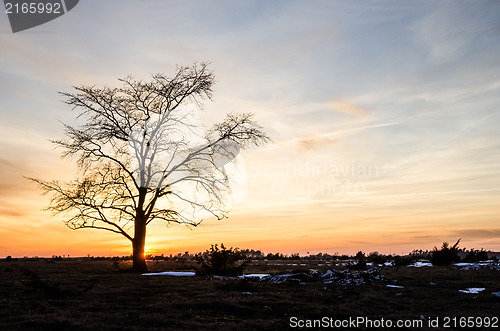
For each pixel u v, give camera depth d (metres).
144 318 9.70
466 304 12.59
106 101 29.78
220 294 13.78
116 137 29.45
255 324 9.45
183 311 10.80
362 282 17.28
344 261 44.78
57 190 28.72
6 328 8.35
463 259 37.62
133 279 20.06
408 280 18.56
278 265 35.22
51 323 8.78
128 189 29.33
